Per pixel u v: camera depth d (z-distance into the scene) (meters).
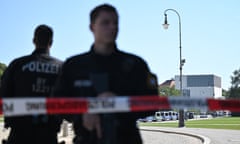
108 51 3.98
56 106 3.89
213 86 172.88
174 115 91.00
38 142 5.18
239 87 160.25
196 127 47.31
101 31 3.92
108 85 3.85
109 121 3.80
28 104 4.01
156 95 4.12
